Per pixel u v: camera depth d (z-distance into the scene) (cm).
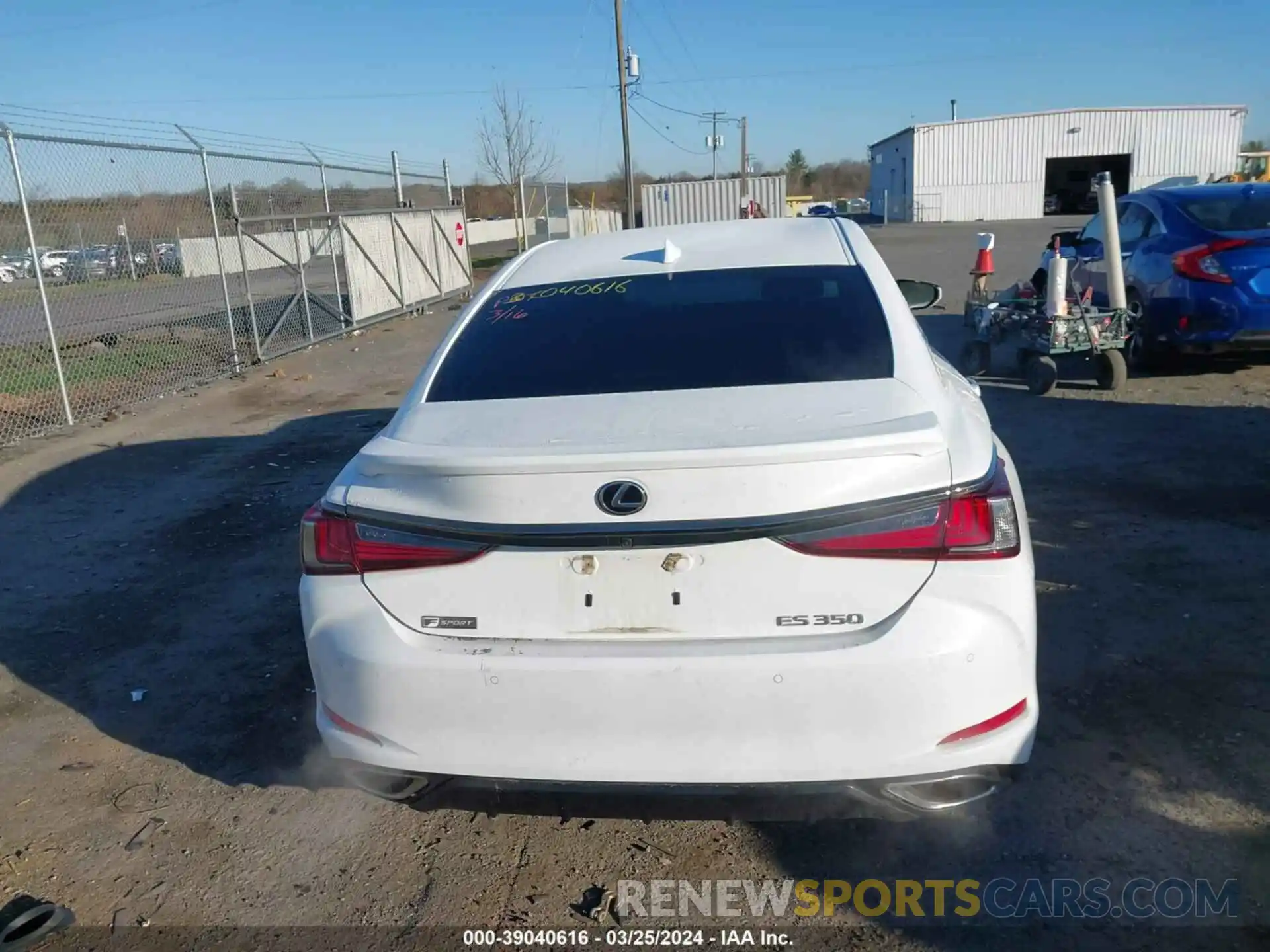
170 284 1248
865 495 234
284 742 366
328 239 1529
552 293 357
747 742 236
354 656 252
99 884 291
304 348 1364
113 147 1064
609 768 241
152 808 328
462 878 288
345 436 852
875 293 329
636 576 240
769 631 238
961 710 235
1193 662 379
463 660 244
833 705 232
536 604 245
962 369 960
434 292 1902
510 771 246
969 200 5553
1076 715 347
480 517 244
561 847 300
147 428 909
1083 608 431
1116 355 845
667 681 235
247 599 500
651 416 265
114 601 505
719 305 331
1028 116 5428
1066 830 291
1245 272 806
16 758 361
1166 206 880
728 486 233
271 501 666
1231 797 299
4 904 283
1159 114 5397
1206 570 464
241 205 1404
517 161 3397
